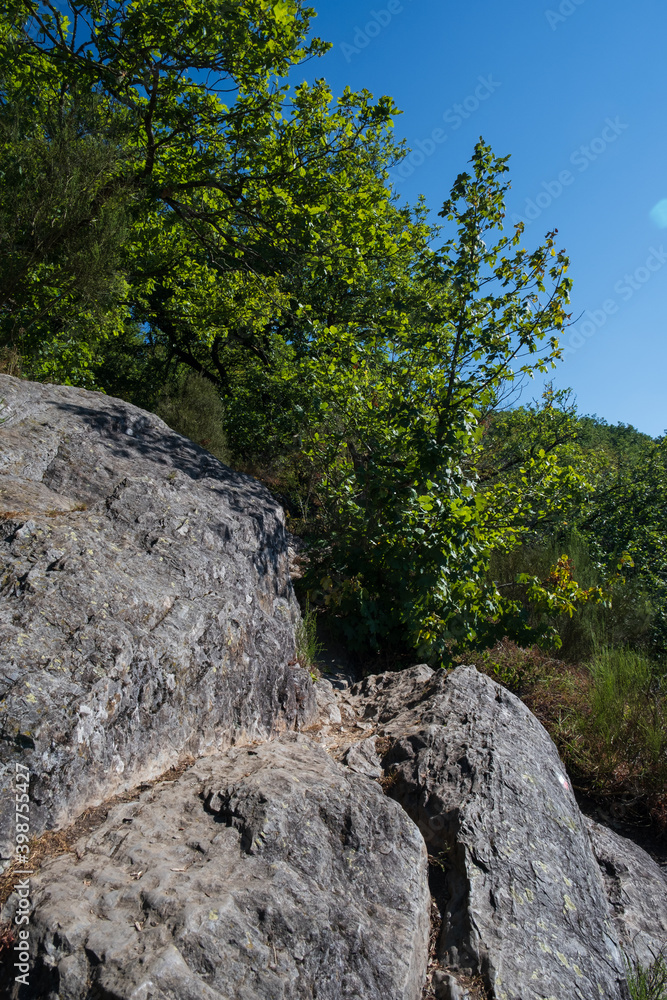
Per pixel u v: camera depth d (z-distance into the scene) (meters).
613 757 4.81
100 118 7.03
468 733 3.59
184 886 2.01
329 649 5.52
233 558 4.03
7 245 6.07
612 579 8.02
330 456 6.35
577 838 3.25
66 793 2.31
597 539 10.80
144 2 8.24
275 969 1.86
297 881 2.16
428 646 5.34
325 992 1.89
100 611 2.84
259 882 2.09
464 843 2.85
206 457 5.19
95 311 7.47
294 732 3.39
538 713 5.29
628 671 5.60
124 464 4.30
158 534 3.73
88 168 6.36
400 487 5.63
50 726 2.29
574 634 6.88
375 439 6.11
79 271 6.41
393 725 3.94
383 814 2.69
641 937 3.04
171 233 11.38
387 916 2.27
